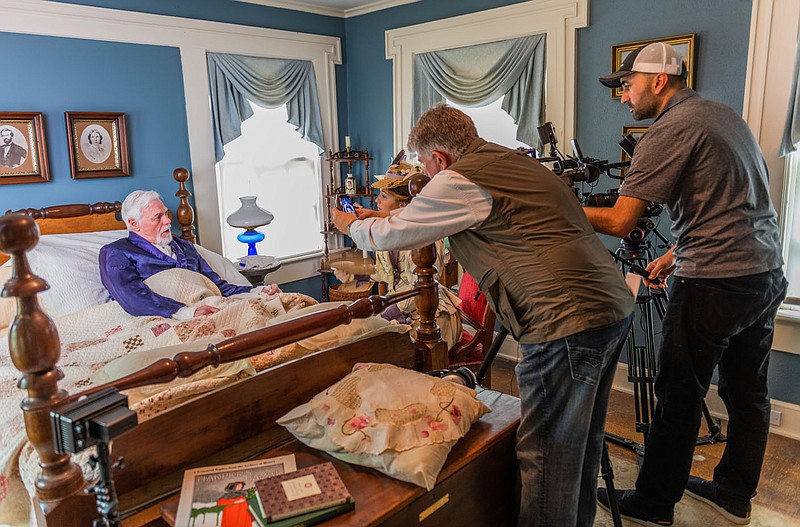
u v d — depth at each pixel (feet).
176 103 11.02
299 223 13.87
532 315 4.56
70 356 5.92
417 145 5.05
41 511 4.04
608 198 6.33
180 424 4.19
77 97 9.77
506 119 11.76
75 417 3.07
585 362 4.50
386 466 4.17
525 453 4.87
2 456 4.58
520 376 4.85
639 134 9.53
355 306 5.11
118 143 10.27
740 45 8.32
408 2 12.35
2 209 9.09
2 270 8.14
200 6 11.12
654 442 6.45
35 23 9.14
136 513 3.97
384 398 4.55
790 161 8.23
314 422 4.56
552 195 4.56
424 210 4.57
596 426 5.11
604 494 7.06
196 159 11.43
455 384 5.05
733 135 5.66
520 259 4.53
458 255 4.92
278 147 13.26
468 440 4.73
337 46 13.61
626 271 9.21
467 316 8.66
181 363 3.91
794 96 7.77
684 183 5.80
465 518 4.66
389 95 13.21
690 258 5.93
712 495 6.94
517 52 10.73
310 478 4.03
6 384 5.34
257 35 11.99
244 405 4.57
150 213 8.27
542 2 10.24
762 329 6.20
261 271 11.34
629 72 6.18
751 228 5.77
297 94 12.96
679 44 8.80
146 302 7.52
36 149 9.32
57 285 8.11
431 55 12.07
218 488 3.97
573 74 10.09
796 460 7.95
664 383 6.24
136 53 10.37
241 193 12.75
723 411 9.23
